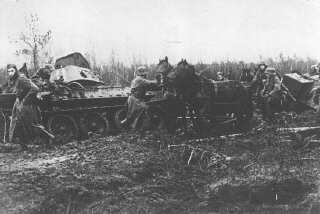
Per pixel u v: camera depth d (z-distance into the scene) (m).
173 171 9.59
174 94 12.64
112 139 11.45
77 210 7.59
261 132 12.04
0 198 7.25
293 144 11.30
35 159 9.59
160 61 13.16
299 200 8.73
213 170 9.88
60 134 12.27
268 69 14.58
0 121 12.58
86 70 15.08
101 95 13.26
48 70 12.44
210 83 12.98
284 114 15.08
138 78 12.57
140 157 9.88
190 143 11.05
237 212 8.33
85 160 9.42
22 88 10.62
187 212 8.20
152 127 13.43
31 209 7.13
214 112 13.28
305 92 16.62
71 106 12.62
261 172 9.49
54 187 7.81
